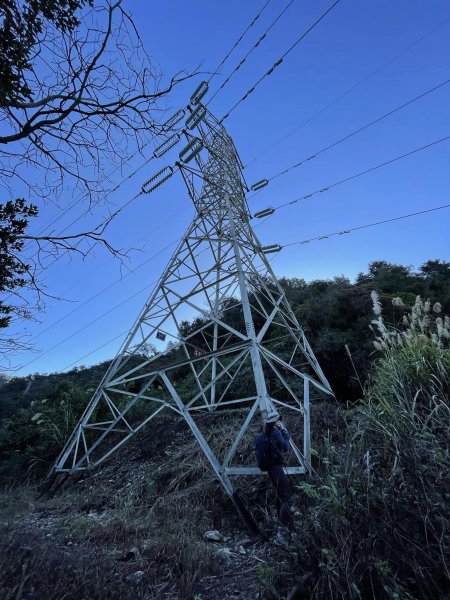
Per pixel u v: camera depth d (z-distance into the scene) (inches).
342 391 476.1
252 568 155.6
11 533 220.7
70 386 625.3
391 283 786.8
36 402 642.2
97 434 509.0
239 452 280.5
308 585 114.3
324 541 114.5
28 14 134.0
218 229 425.4
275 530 189.5
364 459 139.0
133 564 164.4
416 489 115.6
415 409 157.9
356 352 457.1
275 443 197.0
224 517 224.8
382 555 107.8
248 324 273.9
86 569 146.8
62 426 516.1
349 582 102.2
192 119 466.9
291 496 182.1
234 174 466.6
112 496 303.7
